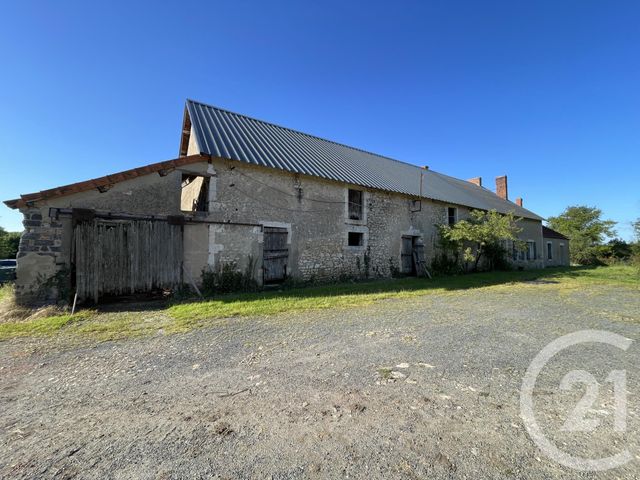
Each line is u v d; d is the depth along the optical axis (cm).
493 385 288
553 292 896
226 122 1159
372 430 215
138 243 725
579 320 548
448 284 1055
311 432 213
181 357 354
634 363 348
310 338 424
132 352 370
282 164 990
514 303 710
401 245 1333
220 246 849
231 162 886
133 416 234
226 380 295
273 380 295
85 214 669
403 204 1348
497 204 2070
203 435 209
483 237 1355
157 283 743
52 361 343
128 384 288
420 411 241
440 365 333
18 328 468
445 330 472
